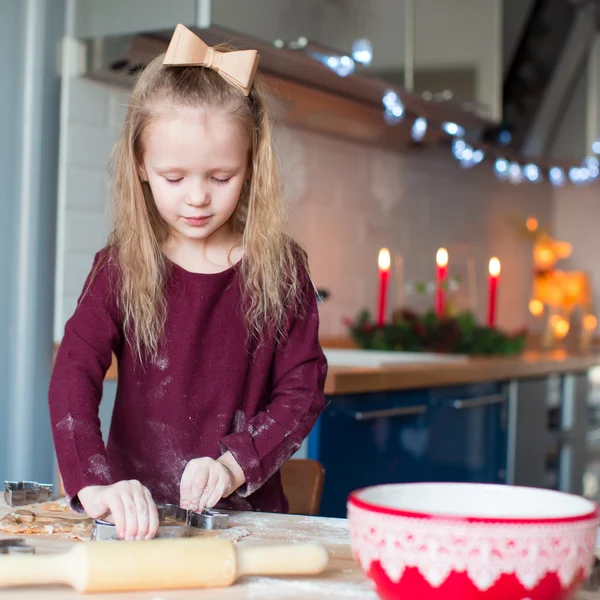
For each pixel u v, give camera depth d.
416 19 2.71
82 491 0.95
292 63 2.27
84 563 0.68
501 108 3.29
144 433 1.19
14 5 2.27
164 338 1.19
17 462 2.29
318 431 2.09
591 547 0.63
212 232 1.19
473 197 3.98
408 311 3.16
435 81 2.81
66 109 2.32
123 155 1.17
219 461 1.06
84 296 1.17
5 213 2.27
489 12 3.11
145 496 0.89
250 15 2.10
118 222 1.19
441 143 3.40
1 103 2.26
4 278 2.28
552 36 3.59
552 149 3.76
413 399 2.41
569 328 4.48
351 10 2.43
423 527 0.61
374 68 2.52
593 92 3.91
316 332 1.27
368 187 3.29
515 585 0.60
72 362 1.11
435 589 0.61
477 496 0.75
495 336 3.09
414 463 2.41
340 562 0.80
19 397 2.29
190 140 1.05
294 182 2.91
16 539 0.80
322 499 2.09
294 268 1.25
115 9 2.22
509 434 2.89
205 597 0.69
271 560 0.73
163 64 1.11
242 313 1.21
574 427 3.29
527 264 4.43
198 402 1.19
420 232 3.60
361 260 3.25
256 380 1.22
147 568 0.69
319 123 2.92
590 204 4.64
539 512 0.73
